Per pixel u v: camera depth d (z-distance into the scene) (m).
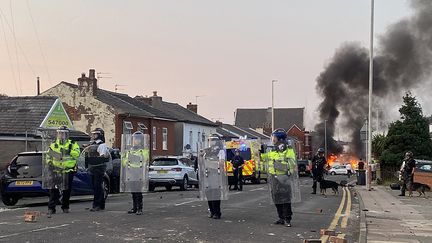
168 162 26.14
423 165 26.45
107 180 19.11
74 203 17.75
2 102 29.38
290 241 10.02
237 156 25.67
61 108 29.56
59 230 10.66
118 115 40.09
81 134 23.88
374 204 18.50
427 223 13.04
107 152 14.84
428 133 37.00
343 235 11.02
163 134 47.56
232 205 16.89
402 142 36.22
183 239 9.86
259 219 13.20
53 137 14.12
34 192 16.16
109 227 11.19
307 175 52.72
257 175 34.62
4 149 24.20
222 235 10.49
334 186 23.77
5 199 16.62
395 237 10.68
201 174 13.09
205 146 13.16
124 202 18.03
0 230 10.59
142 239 9.75
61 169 13.73
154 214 13.79
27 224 11.53
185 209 15.17
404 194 22.97
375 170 34.62
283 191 11.91
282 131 12.20
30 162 16.55
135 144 13.85
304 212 15.49
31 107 28.52
